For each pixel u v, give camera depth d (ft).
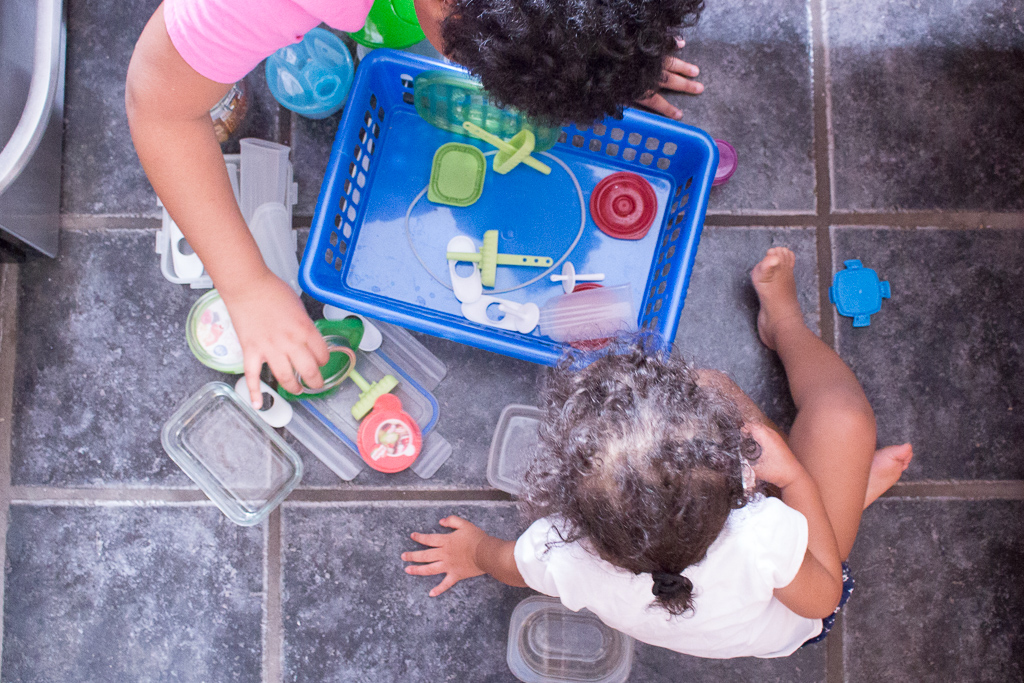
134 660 3.95
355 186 3.87
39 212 3.86
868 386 4.21
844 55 4.33
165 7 2.52
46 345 4.04
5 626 3.94
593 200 4.00
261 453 4.00
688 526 2.49
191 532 3.99
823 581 3.01
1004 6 4.39
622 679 4.01
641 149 3.96
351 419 4.03
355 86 3.60
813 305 4.23
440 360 4.11
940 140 4.33
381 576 4.02
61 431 4.01
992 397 4.23
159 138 2.82
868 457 3.57
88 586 3.96
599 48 2.16
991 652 4.13
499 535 4.03
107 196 4.10
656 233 4.02
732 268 4.21
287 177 4.04
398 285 3.97
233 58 2.57
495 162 3.99
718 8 4.31
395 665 3.99
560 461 2.64
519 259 3.96
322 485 4.03
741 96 4.28
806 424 3.65
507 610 4.03
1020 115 4.38
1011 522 4.19
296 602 3.99
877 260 4.25
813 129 4.29
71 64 4.13
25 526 3.97
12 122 3.73
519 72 2.23
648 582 2.88
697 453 2.50
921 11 4.38
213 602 3.98
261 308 3.23
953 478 4.19
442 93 3.78
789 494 3.21
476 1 2.14
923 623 4.12
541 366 4.13
